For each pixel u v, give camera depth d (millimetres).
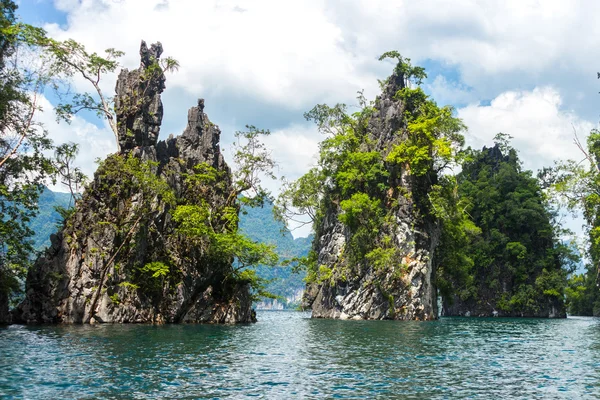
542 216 131250
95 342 35906
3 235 54875
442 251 95562
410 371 26969
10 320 53906
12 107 52375
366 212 82688
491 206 133875
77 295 55125
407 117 88188
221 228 69000
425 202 82938
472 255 129375
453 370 27594
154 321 58062
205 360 29344
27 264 56906
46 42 55062
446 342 42500
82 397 19812
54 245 56812
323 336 46125
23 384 21578
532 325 76812
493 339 47000
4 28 50250
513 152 147625
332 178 92562
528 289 127000
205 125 72250
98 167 60000
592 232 84500
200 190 68125
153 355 30500
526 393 22172
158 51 68875
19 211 57562
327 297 88125
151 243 61062
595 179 80625
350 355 32844
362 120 94812
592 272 144000
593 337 51219
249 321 68125
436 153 82812
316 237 98062
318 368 27453
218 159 72438
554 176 137625
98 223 57219
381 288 80250
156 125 65562
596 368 29062
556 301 128000
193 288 62719
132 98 64562
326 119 93750
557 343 44062
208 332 47281
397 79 94375
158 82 67250
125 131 63156
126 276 57750
